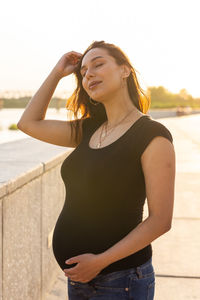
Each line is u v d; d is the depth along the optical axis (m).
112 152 1.64
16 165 2.88
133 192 1.62
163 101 92.75
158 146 1.54
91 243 1.68
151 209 1.54
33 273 2.91
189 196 6.89
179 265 4.11
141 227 1.52
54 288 3.53
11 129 19.78
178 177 8.56
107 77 1.77
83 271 1.58
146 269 1.70
